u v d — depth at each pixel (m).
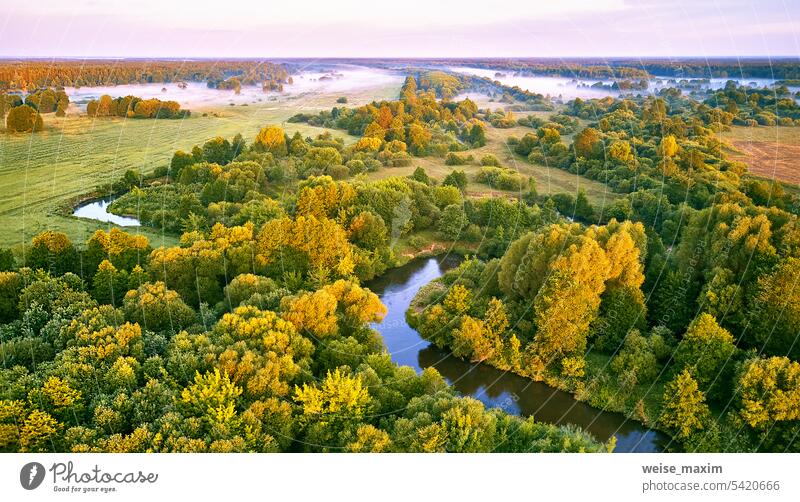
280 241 64.81
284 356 41.44
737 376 45.59
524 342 54.72
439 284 67.00
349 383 38.47
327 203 79.25
